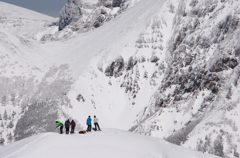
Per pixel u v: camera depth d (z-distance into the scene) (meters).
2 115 117.94
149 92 116.88
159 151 24.42
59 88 128.50
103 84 131.62
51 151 20.55
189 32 115.69
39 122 110.06
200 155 27.64
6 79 136.88
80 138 23.77
